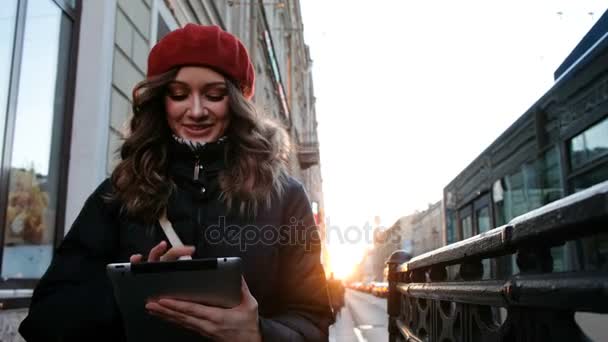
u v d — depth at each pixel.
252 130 1.45
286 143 1.59
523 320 1.08
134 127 1.47
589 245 3.14
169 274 1.10
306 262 1.42
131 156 1.41
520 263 1.08
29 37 4.28
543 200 4.26
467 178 6.49
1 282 3.79
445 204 7.67
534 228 0.95
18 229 4.04
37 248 4.30
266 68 19.06
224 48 1.49
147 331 1.17
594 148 3.51
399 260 3.52
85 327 1.25
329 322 1.42
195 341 1.19
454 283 1.67
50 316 1.25
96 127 4.86
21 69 4.16
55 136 4.64
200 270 1.10
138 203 1.35
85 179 4.76
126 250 1.36
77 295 1.28
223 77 1.48
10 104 3.99
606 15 3.64
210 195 1.37
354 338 12.45
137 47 6.02
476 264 1.56
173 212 1.35
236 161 1.39
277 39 24.94
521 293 1.03
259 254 1.35
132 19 5.87
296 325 1.31
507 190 5.08
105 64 5.04
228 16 12.37
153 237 1.35
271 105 20.41
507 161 5.10
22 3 4.16
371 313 23.67
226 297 1.12
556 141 4.08
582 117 3.67
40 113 4.41
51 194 4.55
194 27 1.49
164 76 1.45
